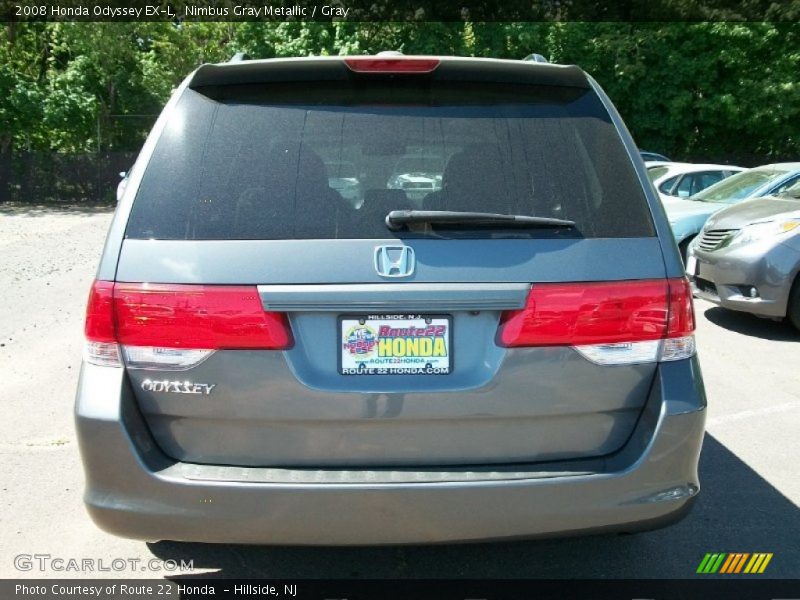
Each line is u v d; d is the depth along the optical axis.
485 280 2.40
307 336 2.42
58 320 7.50
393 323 2.41
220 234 2.45
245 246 2.43
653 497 2.47
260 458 2.45
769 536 3.39
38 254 11.93
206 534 2.41
